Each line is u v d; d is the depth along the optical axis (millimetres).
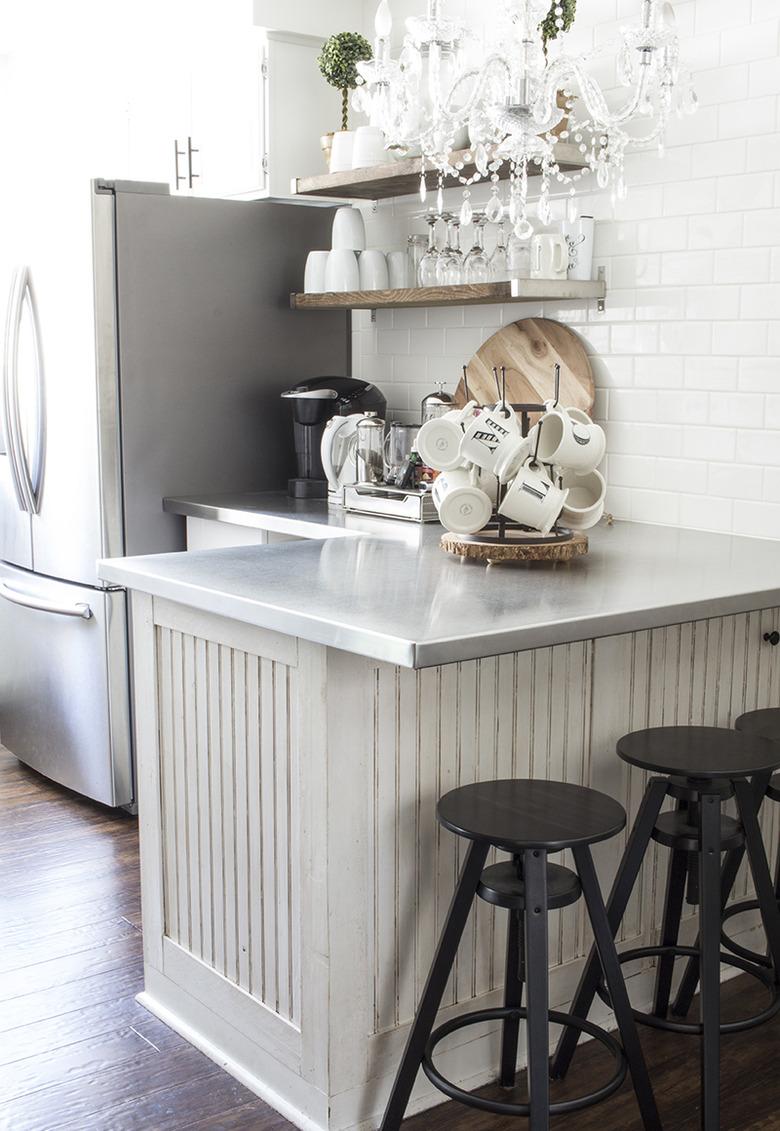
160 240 3844
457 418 2832
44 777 4316
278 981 2344
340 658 2105
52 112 5504
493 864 2309
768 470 3090
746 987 2822
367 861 2203
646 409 3385
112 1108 2352
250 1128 2285
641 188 3314
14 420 4023
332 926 2166
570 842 1940
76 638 3932
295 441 4133
